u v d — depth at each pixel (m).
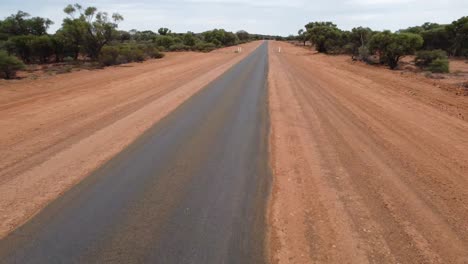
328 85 20.70
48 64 42.88
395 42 34.12
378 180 7.32
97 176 7.43
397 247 5.07
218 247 5.07
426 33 50.38
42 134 10.36
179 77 24.19
